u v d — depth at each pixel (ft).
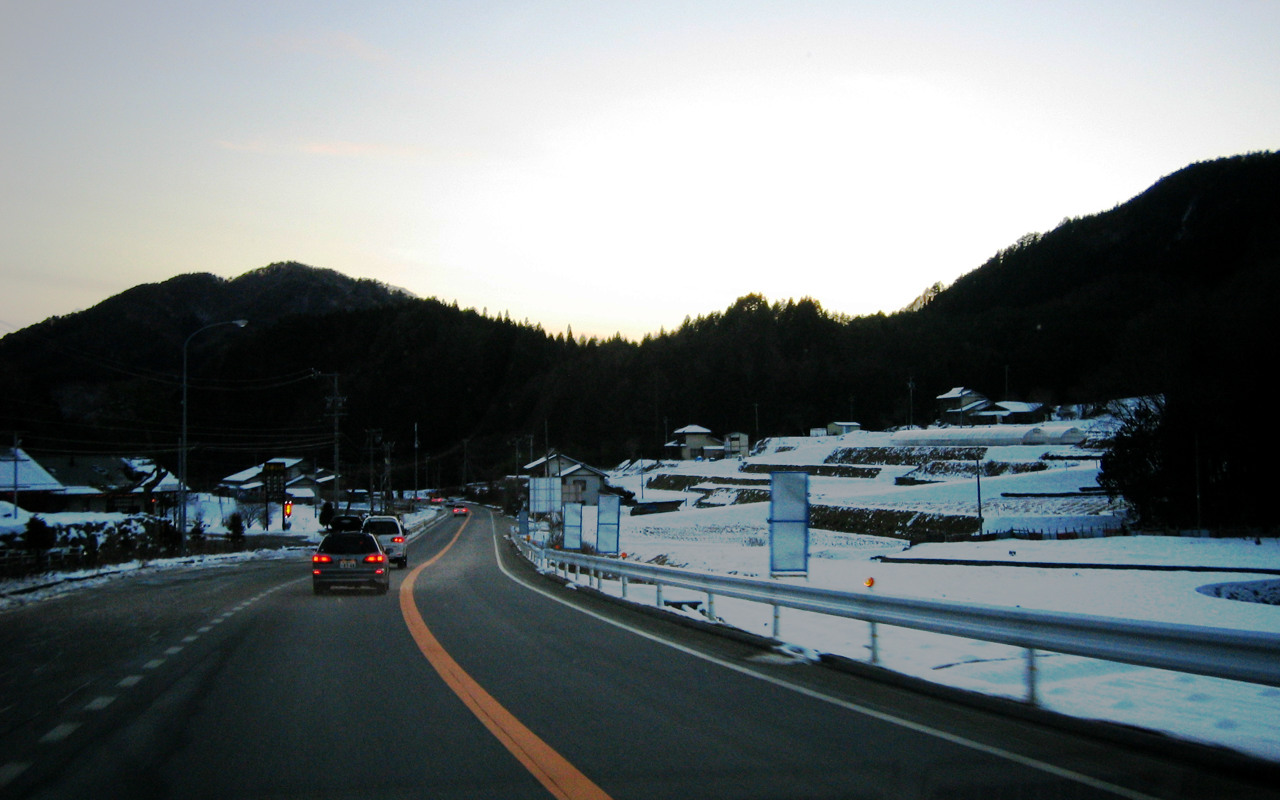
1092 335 462.60
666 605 59.52
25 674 33.09
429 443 535.60
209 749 21.90
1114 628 23.47
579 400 568.41
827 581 94.99
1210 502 151.64
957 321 598.75
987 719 24.79
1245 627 55.72
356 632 45.47
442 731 23.65
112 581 87.97
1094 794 17.92
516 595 68.59
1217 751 19.81
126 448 255.70
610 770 19.79
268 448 367.86
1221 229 556.51
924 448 301.84
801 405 538.88
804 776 19.21
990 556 124.16
